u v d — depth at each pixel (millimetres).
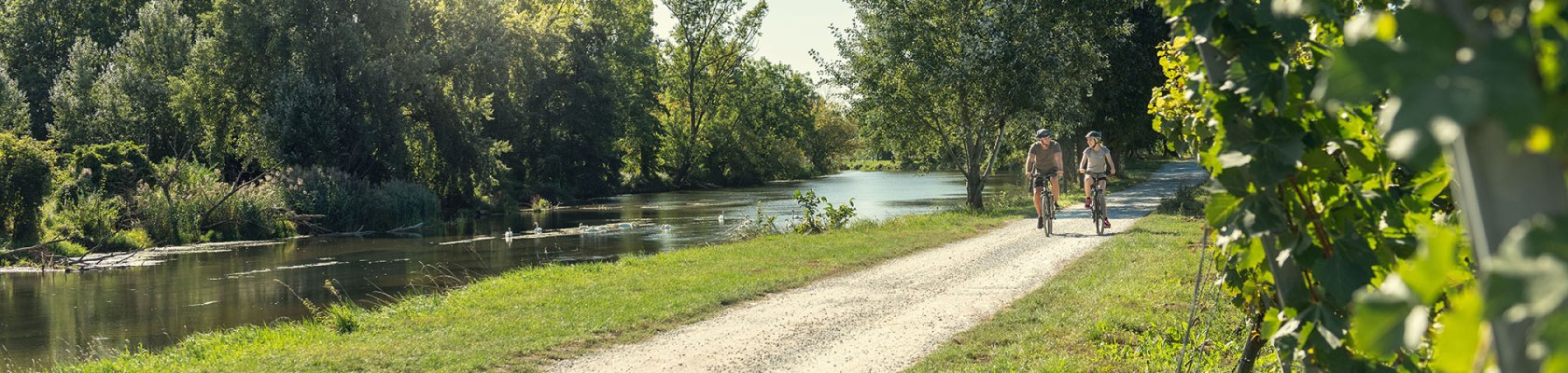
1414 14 1113
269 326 13266
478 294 12938
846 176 78125
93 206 26141
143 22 40469
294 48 35969
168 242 26766
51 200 26938
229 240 28391
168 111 38750
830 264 15336
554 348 9703
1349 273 2604
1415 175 2820
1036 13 26578
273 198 30266
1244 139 2625
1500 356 1055
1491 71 1021
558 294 12711
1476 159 1142
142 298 16359
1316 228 2705
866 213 31812
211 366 9008
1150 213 23078
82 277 19688
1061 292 11469
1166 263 13000
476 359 9172
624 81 62125
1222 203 2717
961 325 10125
